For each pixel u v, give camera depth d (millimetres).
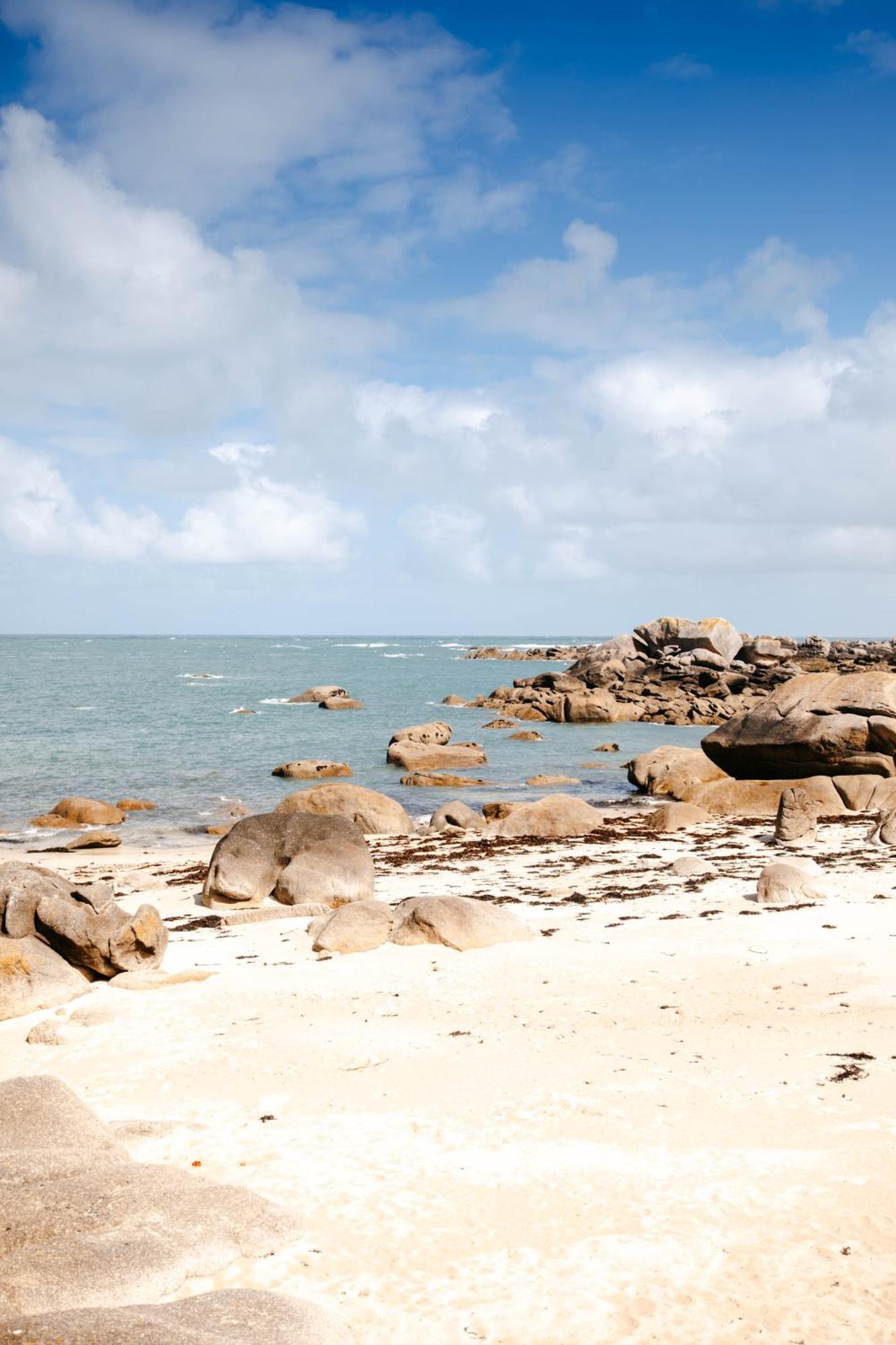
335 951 17906
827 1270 7059
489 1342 6453
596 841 31016
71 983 15703
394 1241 7758
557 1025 13242
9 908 16516
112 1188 8016
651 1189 8453
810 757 37844
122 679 118500
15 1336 5895
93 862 29906
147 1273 6988
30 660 170625
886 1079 10484
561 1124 9930
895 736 36344
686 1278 7082
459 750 52281
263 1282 7215
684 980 15164
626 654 102688
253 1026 13703
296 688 106062
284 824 23281
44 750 55375
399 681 121500
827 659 124562
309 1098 10938
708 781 42375
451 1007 14383
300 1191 8633
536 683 95375
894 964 15211
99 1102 11086
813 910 19297
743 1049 11797
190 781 46188
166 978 16203
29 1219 7469
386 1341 6480
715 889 22188
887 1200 7949
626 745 63312
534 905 21531
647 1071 11250
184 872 27969
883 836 27391
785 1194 8203
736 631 105500
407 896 22766
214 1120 10375
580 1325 6602
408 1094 10945
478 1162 9133
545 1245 7641
